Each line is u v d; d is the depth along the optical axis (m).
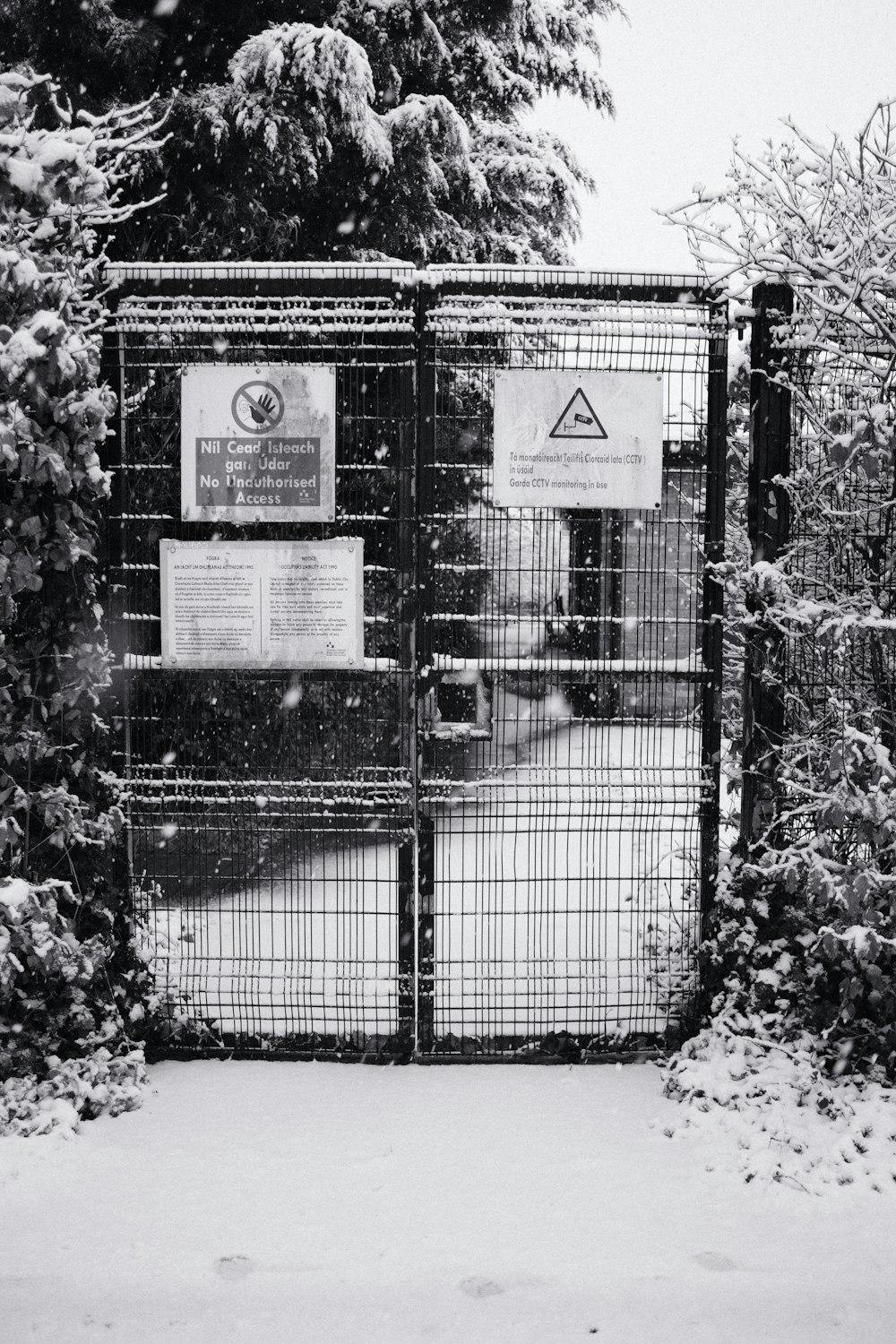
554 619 5.14
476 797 5.10
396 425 5.12
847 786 4.57
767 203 4.80
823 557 5.12
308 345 5.06
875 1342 3.18
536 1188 4.01
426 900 5.11
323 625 5.08
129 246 5.98
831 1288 3.41
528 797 5.28
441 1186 4.02
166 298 5.03
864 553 5.06
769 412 5.05
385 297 4.98
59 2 8.48
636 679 5.14
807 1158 4.14
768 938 5.10
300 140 8.70
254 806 5.12
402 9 9.70
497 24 11.30
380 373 5.07
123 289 5.05
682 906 5.80
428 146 9.96
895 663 5.00
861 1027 4.81
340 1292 3.39
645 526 5.17
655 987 5.20
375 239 10.02
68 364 4.53
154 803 5.14
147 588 5.23
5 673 4.91
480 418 5.16
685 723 5.20
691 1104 4.58
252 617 5.09
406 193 9.80
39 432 4.57
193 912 5.35
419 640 5.06
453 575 5.18
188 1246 3.63
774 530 5.09
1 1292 3.39
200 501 5.08
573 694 5.17
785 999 4.96
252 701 5.64
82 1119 4.54
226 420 5.05
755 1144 4.22
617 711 5.18
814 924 5.07
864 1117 4.33
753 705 5.16
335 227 9.82
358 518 5.08
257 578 5.08
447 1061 5.12
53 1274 3.48
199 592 5.09
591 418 5.03
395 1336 3.20
